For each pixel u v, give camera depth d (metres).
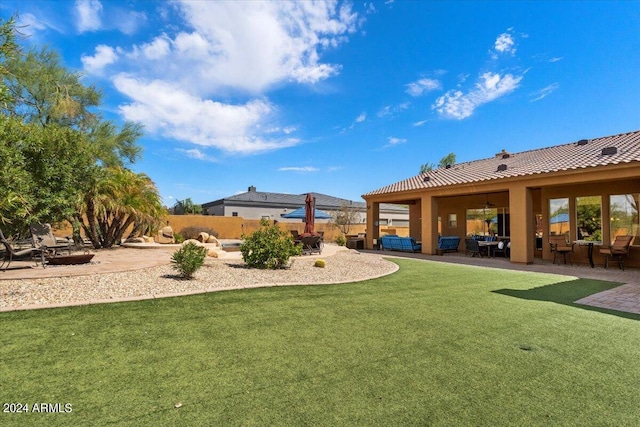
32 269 7.72
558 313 5.63
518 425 2.49
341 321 4.90
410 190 18.08
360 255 15.16
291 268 9.95
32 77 13.10
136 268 8.12
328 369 3.32
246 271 8.98
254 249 9.65
